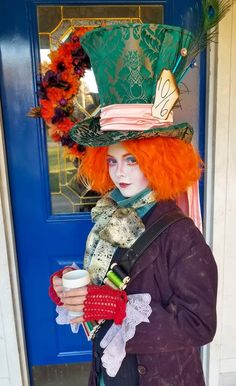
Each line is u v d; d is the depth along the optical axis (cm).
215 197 159
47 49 152
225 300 169
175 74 91
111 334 88
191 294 84
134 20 152
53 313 177
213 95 153
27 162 161
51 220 167
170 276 87
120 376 93
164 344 83
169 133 90
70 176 164
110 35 87
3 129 156
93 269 97
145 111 87
